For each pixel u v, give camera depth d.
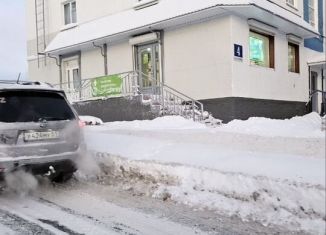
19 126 6.01
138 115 14.26
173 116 13.05
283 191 5.05
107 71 18.11
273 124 11.64
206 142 8.48
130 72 14.88
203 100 14.84
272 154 6.80
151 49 16.56
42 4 21.80
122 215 5.17
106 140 9.15
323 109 19.58
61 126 6.45
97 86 15.86
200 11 13.77
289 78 17.53
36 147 6.12
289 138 8.51
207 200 5.53
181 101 15.15
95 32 17.77
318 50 20.67
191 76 15.15
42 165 6.19
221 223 4.79
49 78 21.41
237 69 14.27
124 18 16.94
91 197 6.13
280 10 15.59
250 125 11.62
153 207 5.50
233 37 14.12
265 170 5.67
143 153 7.50
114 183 6.96
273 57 16.52
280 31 16.91
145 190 6.34
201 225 4.72
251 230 4.53
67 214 5.27
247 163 6.13
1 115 5.95
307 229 4.46
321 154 6.80
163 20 14.74
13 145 5.95
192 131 10.32
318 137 8.52
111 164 7.46
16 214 5.32
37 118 6.23
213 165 6.18
